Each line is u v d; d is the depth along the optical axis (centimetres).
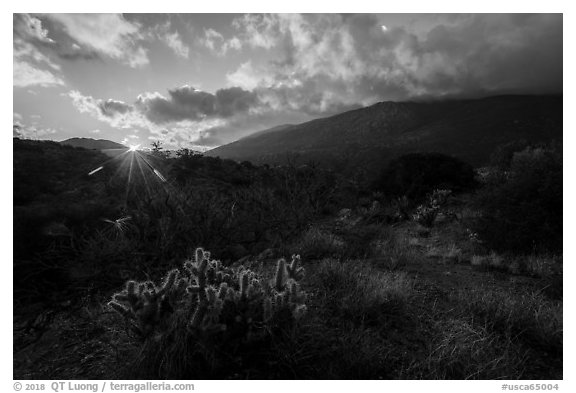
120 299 238
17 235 429
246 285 262
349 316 319
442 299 378
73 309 369
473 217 839
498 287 428
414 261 551
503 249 631
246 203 610
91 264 395
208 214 489
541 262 514
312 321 282
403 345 282
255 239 568
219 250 483
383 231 734
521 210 648
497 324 319
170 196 498
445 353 262
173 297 246
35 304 371
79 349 290
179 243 452
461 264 557
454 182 1559
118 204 631
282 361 242
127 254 413
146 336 235
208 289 234
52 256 421
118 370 246
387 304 336
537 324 312
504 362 259
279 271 282
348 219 786
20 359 284
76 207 535
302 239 621
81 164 1530
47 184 1106
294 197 702
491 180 851
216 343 241
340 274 402
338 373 243
